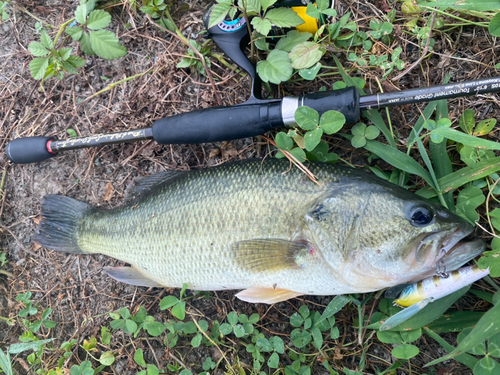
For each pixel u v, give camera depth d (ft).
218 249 1.11
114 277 1.28
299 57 1.19
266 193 1.09
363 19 1.30
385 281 1.05
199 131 1.17
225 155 1.36
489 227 1.20
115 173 1.45
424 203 1.03
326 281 1.08
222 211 1.11
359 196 1.05
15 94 1.52
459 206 1.16
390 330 1.15
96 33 1.30
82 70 1.48
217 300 1.38
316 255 1.06
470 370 1.22
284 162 1.11
